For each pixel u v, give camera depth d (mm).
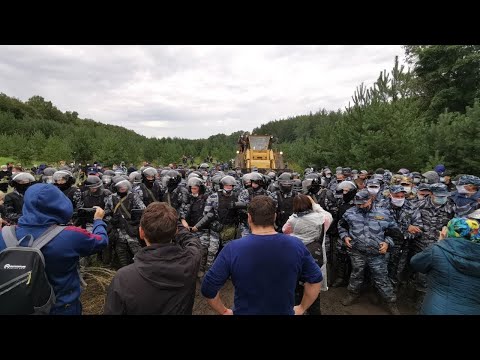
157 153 42281
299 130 75125
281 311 2150
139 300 1857
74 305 2322
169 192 6758
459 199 5027
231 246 2256
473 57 22875
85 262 5625
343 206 5547
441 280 2600
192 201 6051
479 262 2432
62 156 30438
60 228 2221
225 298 5344
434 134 14289
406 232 5113
